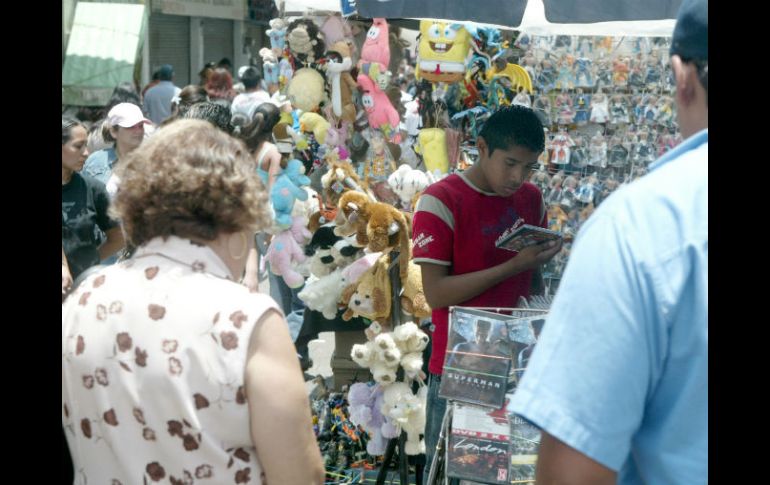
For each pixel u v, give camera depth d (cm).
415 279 400
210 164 174
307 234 568
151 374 164
